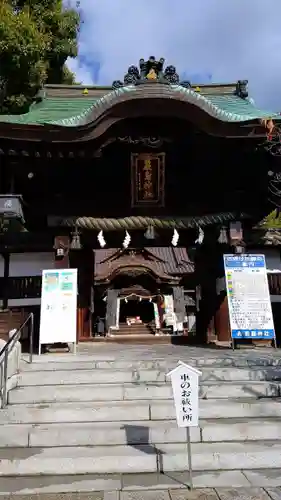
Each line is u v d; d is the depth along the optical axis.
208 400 6.17
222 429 5.26
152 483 4.41
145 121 9.00
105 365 7.37
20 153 9.02
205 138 9.29
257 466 4.77
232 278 9.91
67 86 12.72
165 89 8.47
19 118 9.70
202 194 10.42
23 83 13.80
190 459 4.43
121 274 23.03
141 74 9.21
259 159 9.75
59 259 10.10
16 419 5.69
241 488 4.30
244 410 5.79
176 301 24.11
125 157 9.84
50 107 11.38
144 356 8.38
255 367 7.42
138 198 10.12
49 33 14.86
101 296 23.80
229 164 9.97
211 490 4.26
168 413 5.76
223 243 10.23
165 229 10.36
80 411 5.73
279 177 9.45
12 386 6.45
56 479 4.55
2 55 12.52
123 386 6.41
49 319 9.13
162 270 24.31
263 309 9.72
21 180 9.86
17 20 12.29
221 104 11.45
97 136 8.77
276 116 8.91
